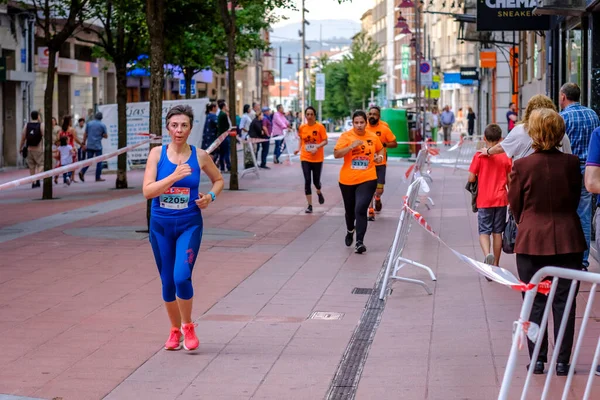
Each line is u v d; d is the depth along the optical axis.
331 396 7.01
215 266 12.69
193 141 32.06
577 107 10.71
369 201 13.87
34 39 39.47
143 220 17.78
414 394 6.99
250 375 7.57
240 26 39.50
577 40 17.50
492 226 11.61
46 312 9.79
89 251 13.84
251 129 34.34
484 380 7.30
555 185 7.17
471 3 38.50
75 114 44.81
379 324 9.36
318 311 9.98
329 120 113.06
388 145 18.58
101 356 8.11
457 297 10.59
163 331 9.01
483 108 56.19
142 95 56.09
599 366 7.41
